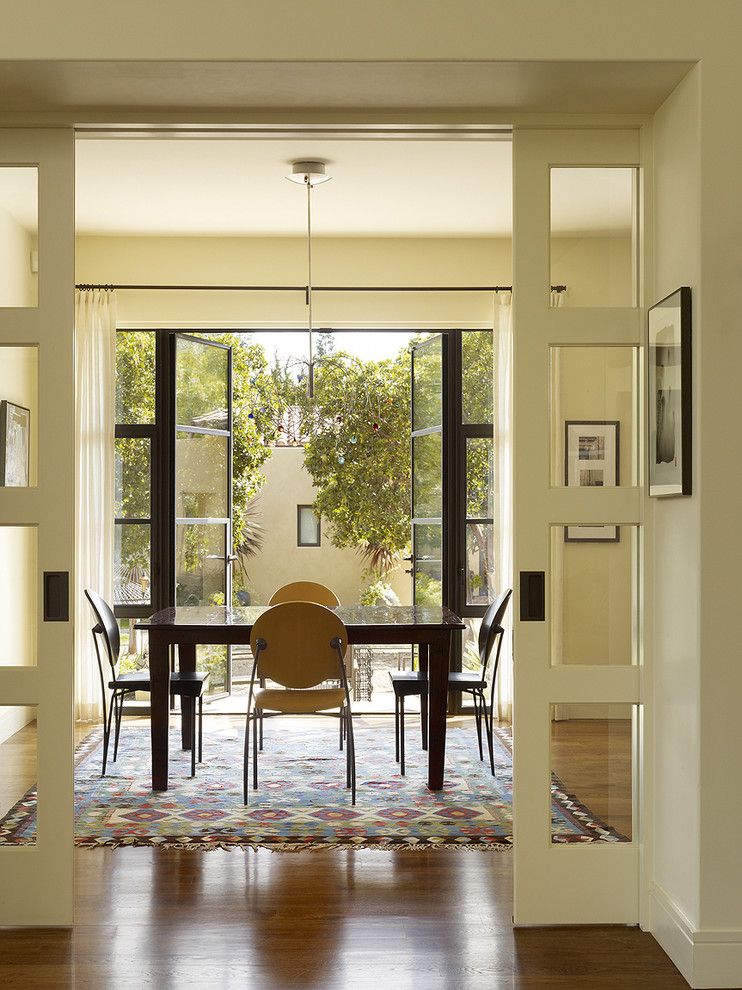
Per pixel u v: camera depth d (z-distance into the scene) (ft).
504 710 23.72
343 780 18.04
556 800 11.84
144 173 19.56
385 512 38.86
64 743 11.75
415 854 14.15
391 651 25.70
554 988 10.21
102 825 15.39
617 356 12.01
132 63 10.52
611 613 11.94
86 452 23.59
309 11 10.53
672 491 10.94
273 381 39.60
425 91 11.28
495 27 10.55
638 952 11.10
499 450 23.72
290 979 10.37
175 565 24.53
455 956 10.94
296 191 20.67
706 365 10.45
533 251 11.93
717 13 10.53
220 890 12.80
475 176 19.80
